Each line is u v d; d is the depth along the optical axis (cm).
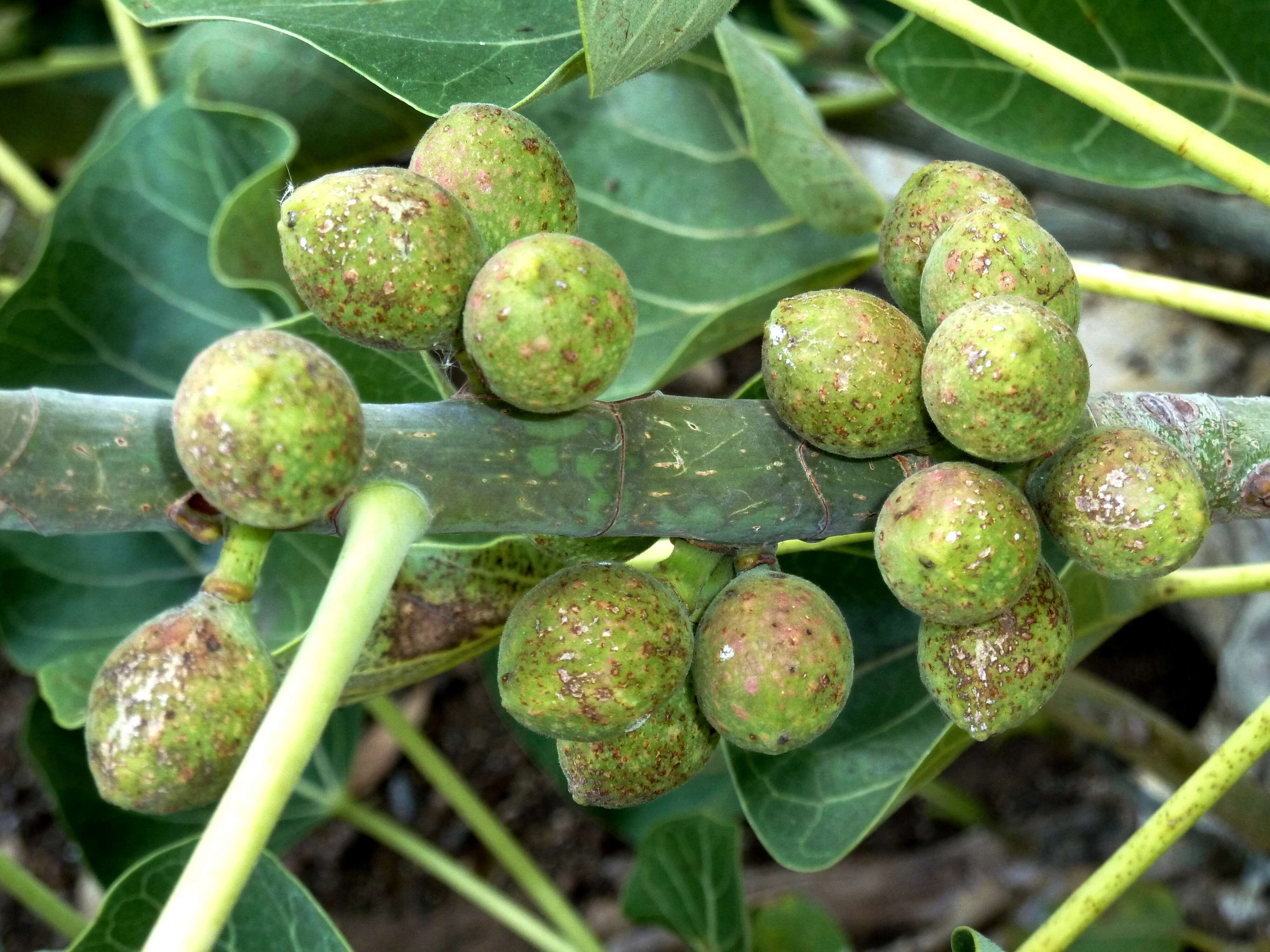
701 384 90
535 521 31
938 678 32
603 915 78
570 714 30
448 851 80
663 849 61
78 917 57
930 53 47
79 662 52
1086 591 43
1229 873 71
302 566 51
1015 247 31
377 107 67
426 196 29
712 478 32
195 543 55
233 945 36
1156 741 52
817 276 52
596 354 28
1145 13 45
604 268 28
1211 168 34
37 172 94
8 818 78
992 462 32
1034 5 46
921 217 34
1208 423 35
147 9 34
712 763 69
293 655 39
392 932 76
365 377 43
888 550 30
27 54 83
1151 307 76
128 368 56
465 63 34
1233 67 46
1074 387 30
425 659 39
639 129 62
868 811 42
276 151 58
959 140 68
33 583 54
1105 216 75
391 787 81
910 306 34
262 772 25
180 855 38
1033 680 31
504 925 76
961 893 75
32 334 55
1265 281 76
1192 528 30
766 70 50
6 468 28
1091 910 38
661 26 32
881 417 31
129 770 27
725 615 31
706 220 61
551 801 81
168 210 58
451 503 30
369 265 29
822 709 31
